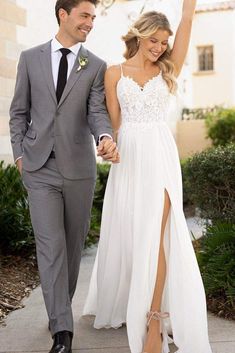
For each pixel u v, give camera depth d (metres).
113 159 3.23
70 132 3.49
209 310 4.11
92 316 4.10
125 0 10.48
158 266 3.39
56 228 3.43
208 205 5.56
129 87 3.43
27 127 3.67
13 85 7.05
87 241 6.45
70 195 3.55
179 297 3.33
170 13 10.73
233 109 15.62
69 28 3.43
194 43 21.45
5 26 6.80
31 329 3.88
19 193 6.09
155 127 3.46
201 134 16.66
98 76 3.55
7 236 5.59
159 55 3.40
